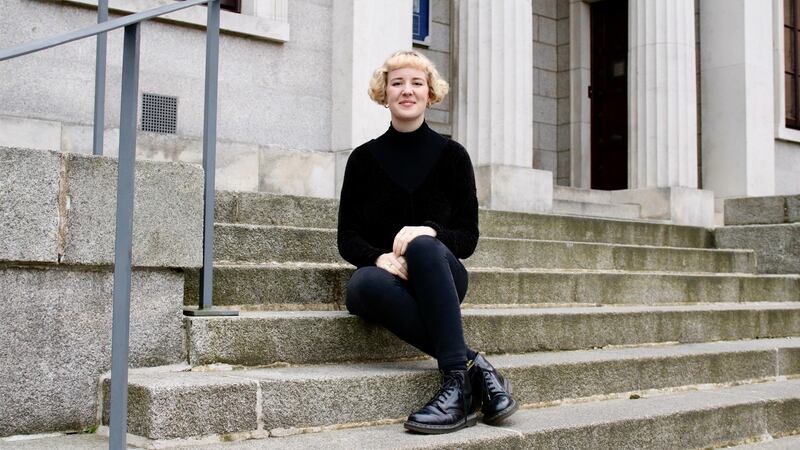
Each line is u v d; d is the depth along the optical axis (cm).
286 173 642
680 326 477
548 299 481
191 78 618
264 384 269
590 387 368
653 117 866
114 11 577
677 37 864
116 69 577
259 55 650
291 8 669
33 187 275
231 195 448
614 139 1049
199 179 312
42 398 276
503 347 382
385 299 303
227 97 632
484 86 751
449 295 295
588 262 581
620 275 529
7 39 537
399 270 307
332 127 683
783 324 554
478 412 308
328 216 485
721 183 957
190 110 617
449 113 958
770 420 393
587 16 1077
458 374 291
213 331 302
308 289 370
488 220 596
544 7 1086
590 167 1066
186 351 305
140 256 295
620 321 440
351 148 665
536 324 396
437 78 332
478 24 757
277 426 271
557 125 1088
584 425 310
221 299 346
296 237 407
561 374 356
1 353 270
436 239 309
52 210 278
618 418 325
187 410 253
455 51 797
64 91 555
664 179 858
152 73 598
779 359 470
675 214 845
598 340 428
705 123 977
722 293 609
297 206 473
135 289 298
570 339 413
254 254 394
